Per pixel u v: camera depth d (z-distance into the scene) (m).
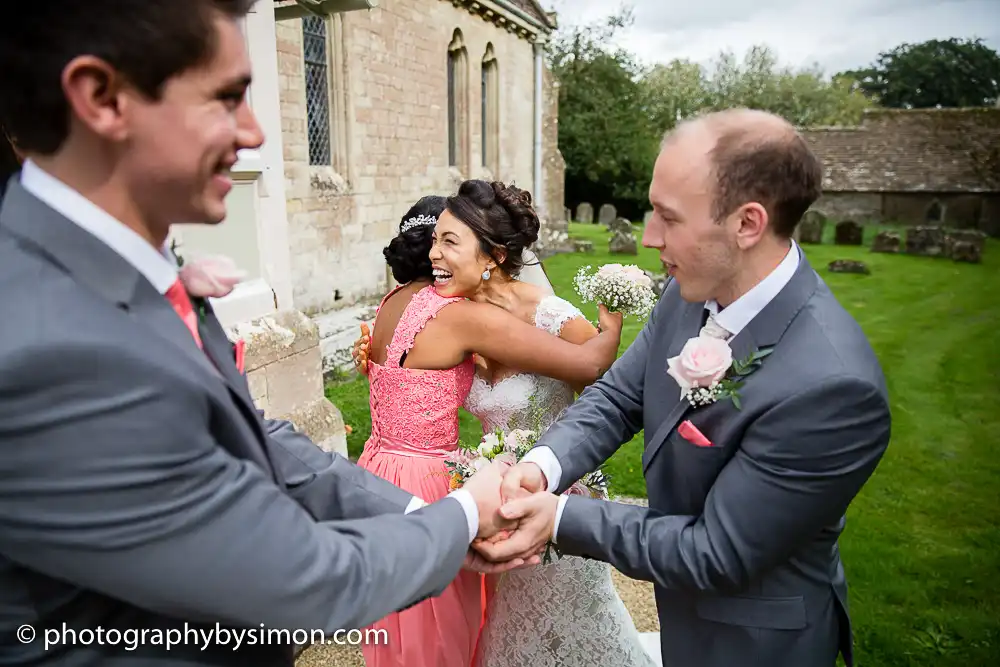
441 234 2.09
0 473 0.74
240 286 3.20
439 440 2.19
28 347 0.73
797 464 1.28
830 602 1.52
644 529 1.44
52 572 0.80
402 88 11.62
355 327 8.76
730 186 1.27
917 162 28.66
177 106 0.80
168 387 0.80
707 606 1.49
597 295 2.13
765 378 1.33
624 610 2.25
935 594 3.24
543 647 2.10
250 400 1.03
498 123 15.47
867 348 1.33
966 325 9.80
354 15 10.20
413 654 2.12
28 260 0.80
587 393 1.85
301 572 0.89
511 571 2.14
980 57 57.38
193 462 0.81
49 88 0.77
